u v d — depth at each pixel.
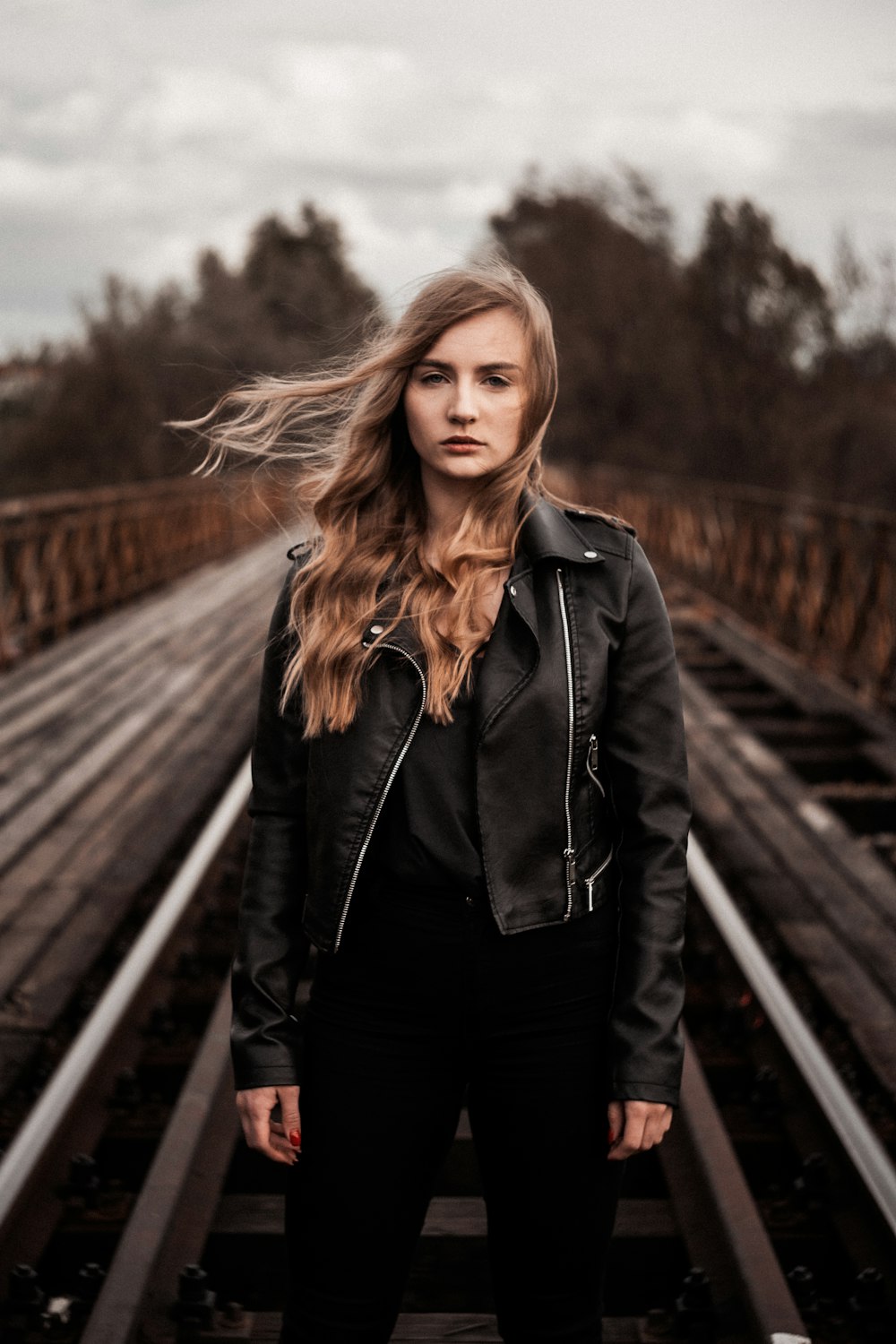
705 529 15.05
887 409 26.86
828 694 8.87
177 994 4.21
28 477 38.91
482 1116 1.74
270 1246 2.86
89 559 12.68
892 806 6.89
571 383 32.62
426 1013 1.70
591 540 1.73
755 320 28.09
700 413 29.92
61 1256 2.89
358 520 1.78
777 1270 2.51
